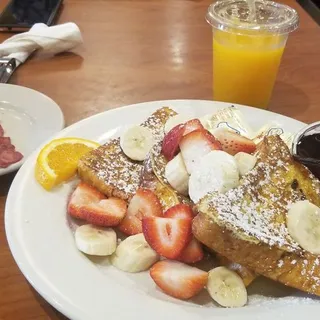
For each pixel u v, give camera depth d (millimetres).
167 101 347
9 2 519
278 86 411
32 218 242
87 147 297
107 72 424
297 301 215
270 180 247
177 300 216
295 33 490
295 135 282
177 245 227
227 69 367
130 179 277
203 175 240
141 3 554
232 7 374
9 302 222
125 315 196
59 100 382
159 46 468
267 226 225
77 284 208
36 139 329
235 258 217
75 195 262
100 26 500
